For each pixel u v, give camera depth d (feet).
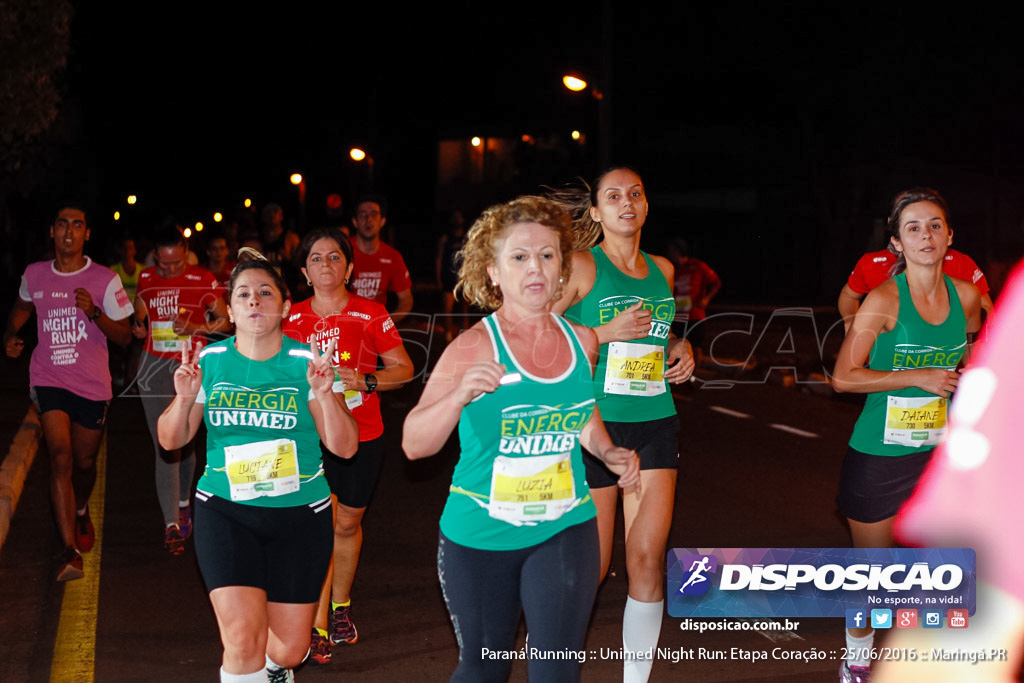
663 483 15.58
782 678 16.08
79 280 21.06
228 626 12.92
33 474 30.37
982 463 15.46
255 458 13.21
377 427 17.52
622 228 16.02
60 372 21.04
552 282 11.53
